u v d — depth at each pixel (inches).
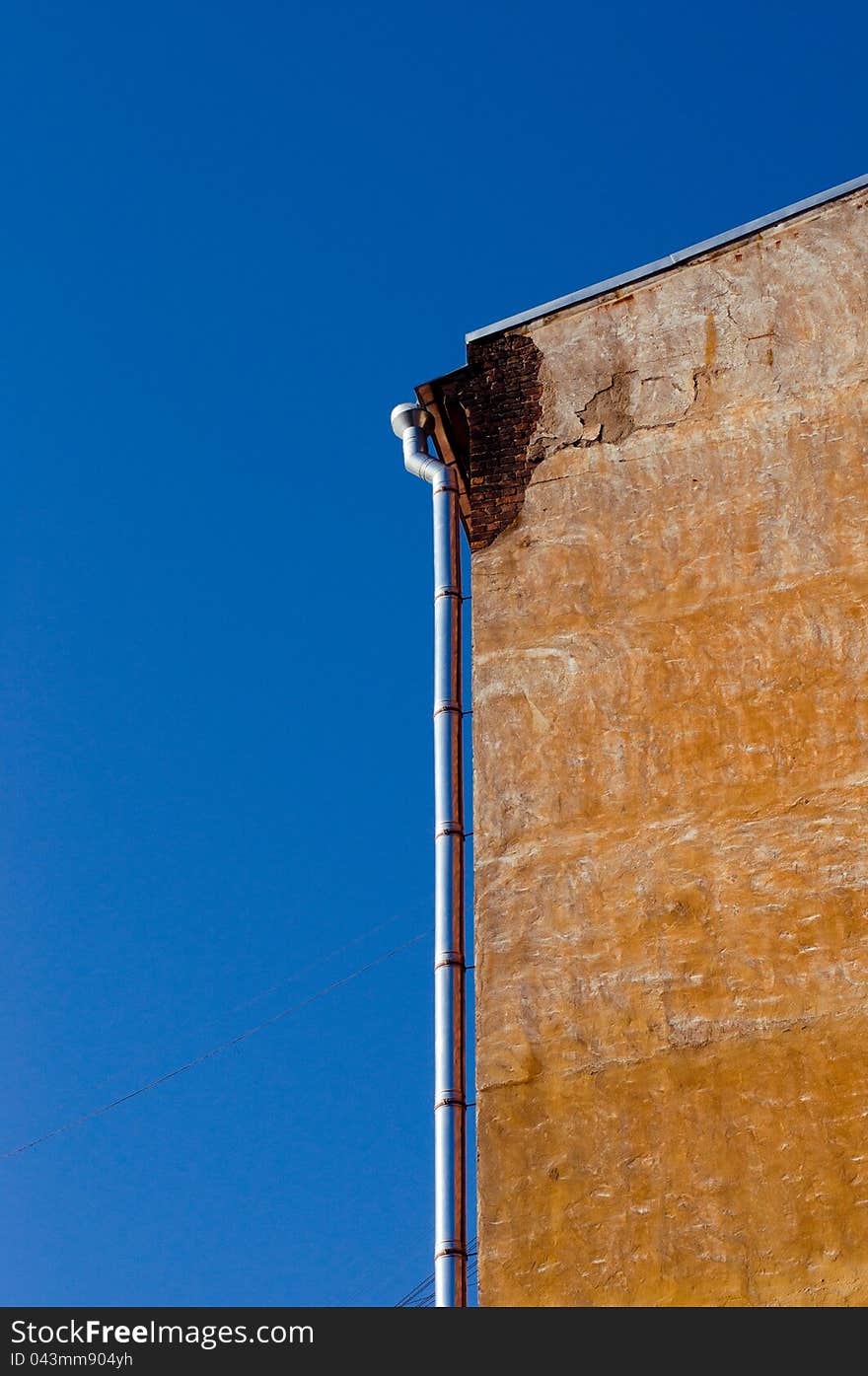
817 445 368.5
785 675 347.3
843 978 314.5
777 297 389.1
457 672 398.3
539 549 386.3
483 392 414.6
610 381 400.2
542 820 354.3
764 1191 302.4
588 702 362.6
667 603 366.3
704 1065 317.1
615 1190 312.7
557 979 336.5
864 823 326.3
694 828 339.9
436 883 374.0
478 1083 332.2
